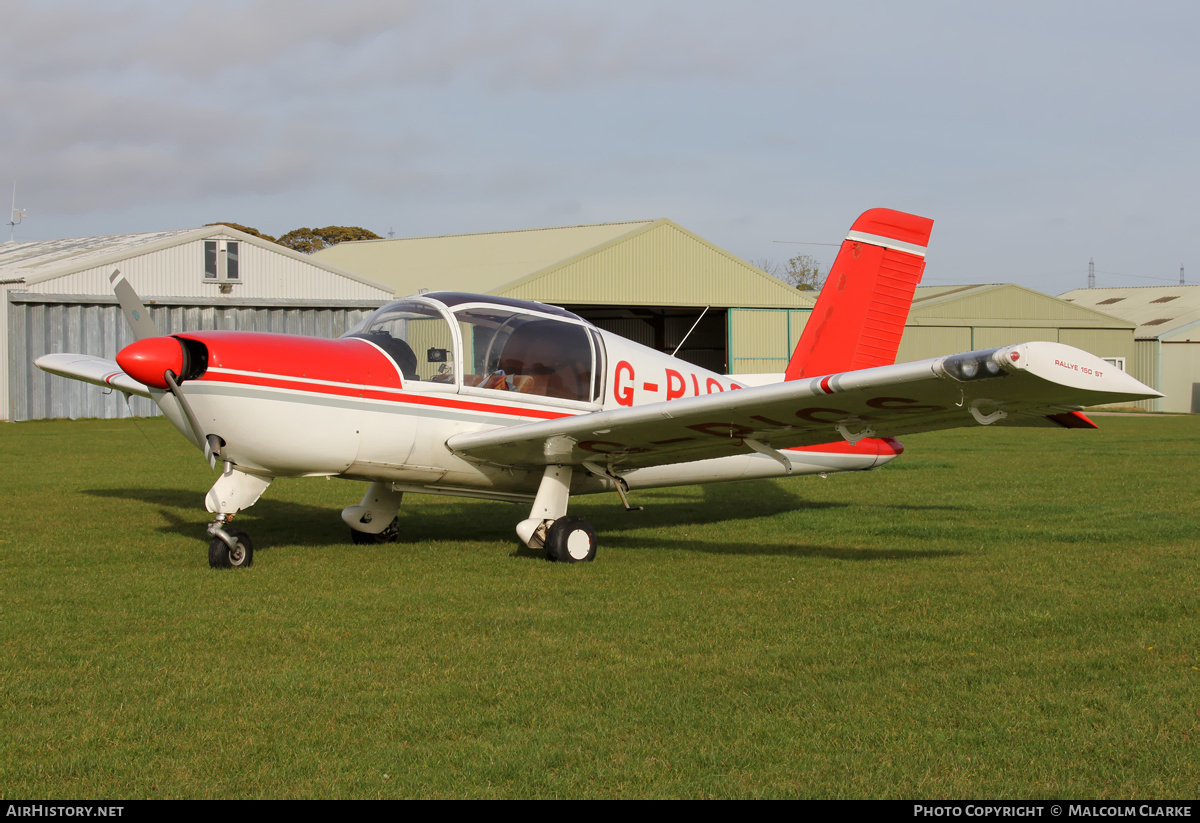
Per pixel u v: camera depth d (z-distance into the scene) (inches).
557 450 263.3
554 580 229.8
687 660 162.9
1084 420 232.1
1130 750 124.6
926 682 151.0
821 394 218.8
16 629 181.0
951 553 266.7
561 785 115.3
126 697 143.6
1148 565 245.1
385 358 257.8
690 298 1259.2
